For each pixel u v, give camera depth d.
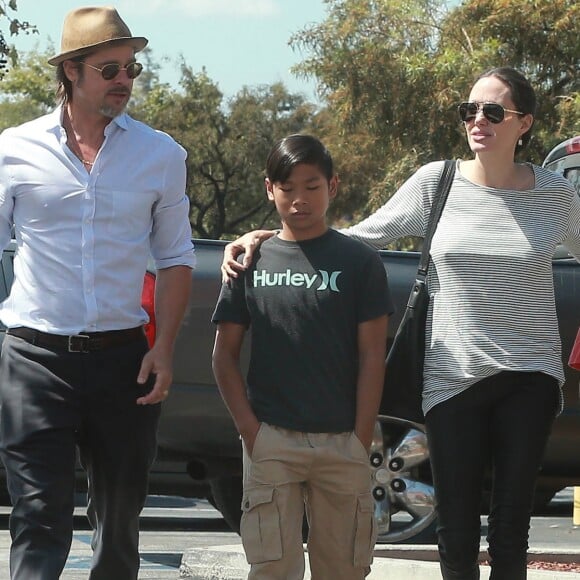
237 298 8.23
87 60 7.99
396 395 8.69
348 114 45.28
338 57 45.06
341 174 50.50
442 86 42.41
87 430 8.23
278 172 7.97
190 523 17.27
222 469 12.61
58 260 8.04
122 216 8.10
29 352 8.06
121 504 8.33
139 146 8.18
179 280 8.41
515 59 41.94
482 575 10.24
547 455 12.59
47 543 7.93
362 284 8.09
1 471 13.73
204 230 82.94
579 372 12.28
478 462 8.53
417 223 8.86
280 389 8.03
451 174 8.77
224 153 80.44
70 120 8.17
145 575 12.34
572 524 17.95
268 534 7.97
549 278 8.64
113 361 8.11
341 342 8.04
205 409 12.34
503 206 8.62
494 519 8.50
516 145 8.78
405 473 13.03
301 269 8.07
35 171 8.05
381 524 13.02
